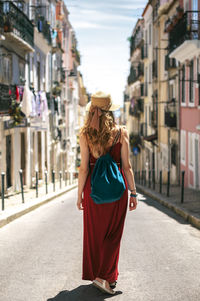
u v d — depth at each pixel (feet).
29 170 85.10
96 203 15.47
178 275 19.07
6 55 68.64
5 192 65.72
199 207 44.55
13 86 69.05
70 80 168.55
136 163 181.06
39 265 20.84
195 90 77.05
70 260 21.83
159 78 117.60
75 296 16.26
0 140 63.46
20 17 73.67
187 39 74.18
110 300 15.80
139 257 22.47
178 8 84.38
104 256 16.19
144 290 16.96
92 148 15.67
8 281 18.22
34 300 15.87
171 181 103.35
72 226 33.53
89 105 15.98
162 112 115.44
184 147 88.22
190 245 25.82
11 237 28.68
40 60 102.06
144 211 45.83
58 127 130.31
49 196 61.67
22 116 67.21
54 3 126.52
